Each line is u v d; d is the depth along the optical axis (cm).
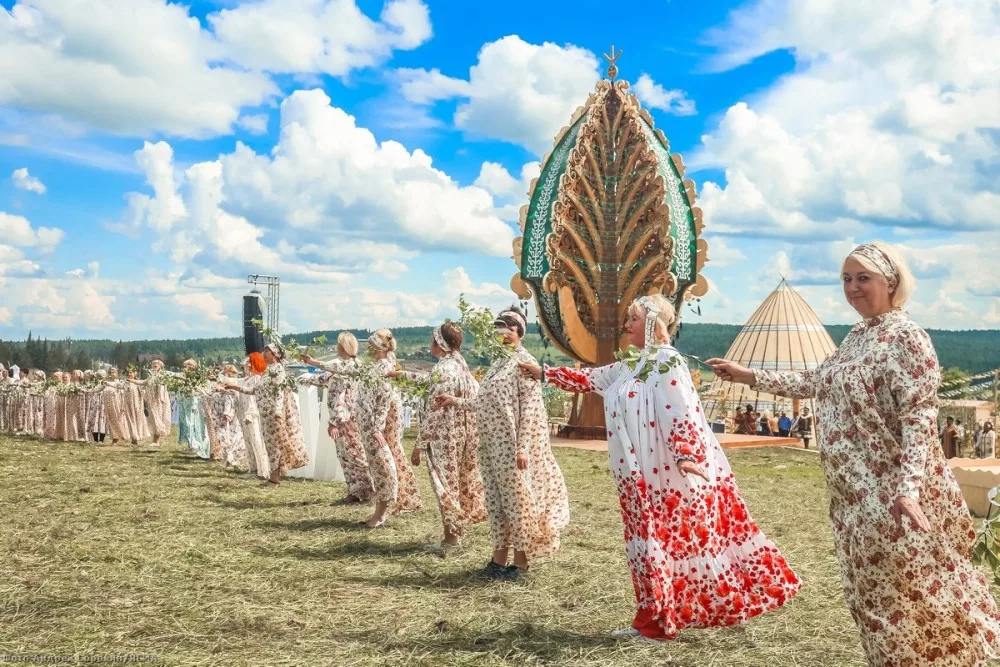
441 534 783
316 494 1055
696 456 451
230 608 533
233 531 795
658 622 459
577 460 1639
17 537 743
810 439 2352
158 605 538
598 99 2120
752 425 2630
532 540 607
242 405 1266
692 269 2158
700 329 9138
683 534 456
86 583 588
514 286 2150
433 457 721
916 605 345
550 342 2139
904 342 351
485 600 559
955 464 1207
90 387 1927
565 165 2089
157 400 1869
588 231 2108
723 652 450
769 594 453
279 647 460
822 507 1016
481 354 625
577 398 2247
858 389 358
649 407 468
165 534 774
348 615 521
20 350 9025
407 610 534
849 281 371
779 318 3416
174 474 1269
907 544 345
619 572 634
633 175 2119
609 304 2106
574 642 468
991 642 344
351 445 971
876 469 355
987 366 9056
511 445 611
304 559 679
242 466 1442
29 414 2130
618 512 944
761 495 1128
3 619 501
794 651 453
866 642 357
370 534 783
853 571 361
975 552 352
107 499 986
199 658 439
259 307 2697
